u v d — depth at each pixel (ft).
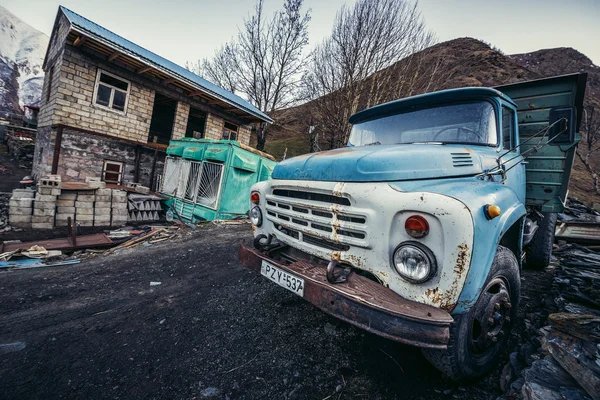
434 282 4.80
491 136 8.20
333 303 5.34
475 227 4.64
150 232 20.16
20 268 13.10
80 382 6.23
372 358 7.20
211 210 25.39
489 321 6.04
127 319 8.93
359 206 5.73
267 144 94.79
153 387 6.12
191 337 7.95
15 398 5.72
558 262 14.42
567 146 10.32
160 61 36.70
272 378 6.43
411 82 46.44
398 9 44.37
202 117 48.88
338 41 48.21
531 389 4.50
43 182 19.69
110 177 30.50
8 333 8.03
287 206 7.43
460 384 6.24
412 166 5.89
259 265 7.45
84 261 14.66
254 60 70.79
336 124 48.62
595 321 4.92
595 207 53.78
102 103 29.71
